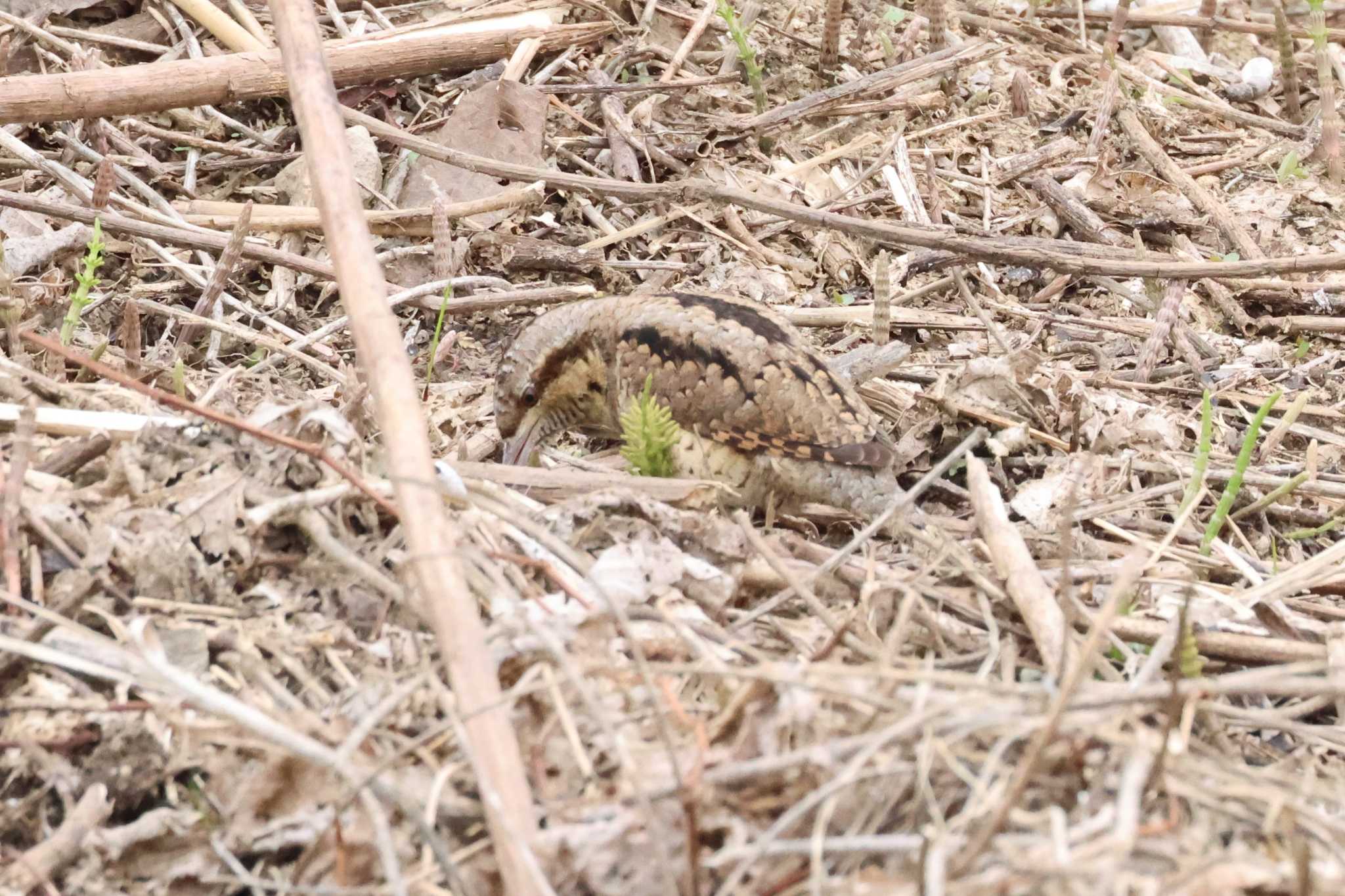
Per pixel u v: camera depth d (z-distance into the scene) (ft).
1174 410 28.14
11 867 14.64
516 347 25.66
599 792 15.10
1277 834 14.52
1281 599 20.80
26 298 27.02
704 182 31.32
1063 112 38.22
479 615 16.67
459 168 32.78
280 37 20.39
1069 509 16.63
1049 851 13.09
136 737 15.80
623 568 18.42
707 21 38.40
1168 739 14.96
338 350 28.76
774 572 19.51
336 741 15.76
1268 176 36.60
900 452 25.23
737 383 23.35
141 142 32.81
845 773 13.70
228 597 17.71
